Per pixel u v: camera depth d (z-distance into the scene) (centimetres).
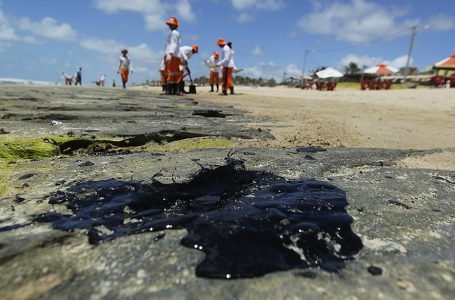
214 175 202
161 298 90
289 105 898
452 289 96
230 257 108
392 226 137
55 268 102
